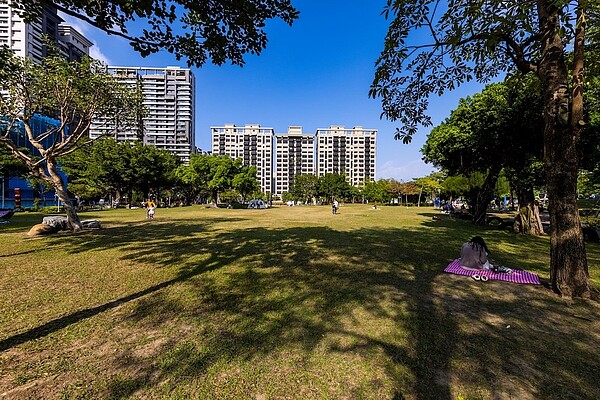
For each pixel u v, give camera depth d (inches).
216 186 1585.9
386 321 155.1
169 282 222.5
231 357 119.2
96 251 341.4
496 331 144.6
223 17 172.1
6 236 451.2
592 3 137.9
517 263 293.0
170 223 684.1
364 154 4943.4
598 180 622.8
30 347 127.4
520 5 165.0
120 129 605.9
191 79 3823.8
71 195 1595.7
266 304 178.2
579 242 194.5
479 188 812.0
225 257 311.1
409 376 107.9
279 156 5147.6
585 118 413.1
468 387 102.0
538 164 485.1
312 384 103.2
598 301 184.5
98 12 150.5
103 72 488.4
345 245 389.1
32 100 463.8
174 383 103.2
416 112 252.7
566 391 100.3
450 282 226.2
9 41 2082.9
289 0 172.4
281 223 697.6
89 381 104.5
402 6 186.9
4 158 970.7
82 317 158.6
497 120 488.1
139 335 138.4
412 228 603.8
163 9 153.6
